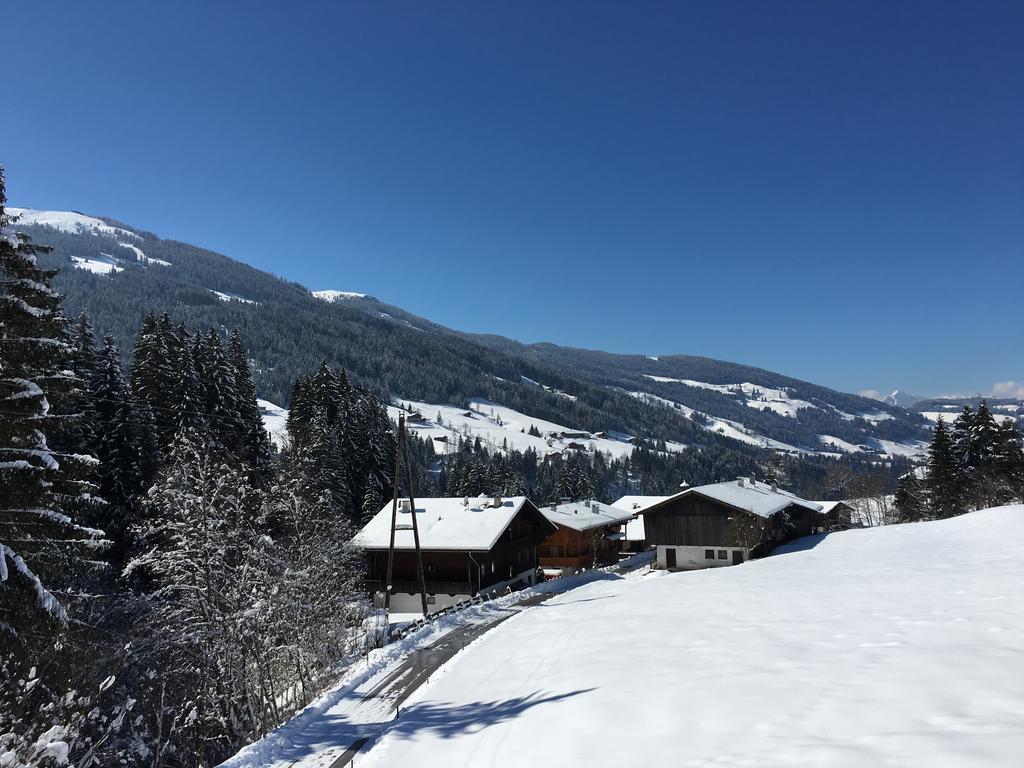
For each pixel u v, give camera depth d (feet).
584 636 67.67
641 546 264.11
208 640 74.59
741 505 162.20
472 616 98.58
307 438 183.52
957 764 21.20
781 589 81.97
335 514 123.54
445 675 61.11
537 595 123.34
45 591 42.55
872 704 29.60
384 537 141.28
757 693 34.68
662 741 30.35
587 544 209.97
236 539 80.79
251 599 75.92
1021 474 193.77
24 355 47.03
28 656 45.93
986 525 129.80
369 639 88.84
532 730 37.17
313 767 41.16
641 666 47.37
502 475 352.69
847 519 284.82
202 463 86.12
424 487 329.31
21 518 45.68
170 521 81.87
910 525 159.84
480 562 138.92
